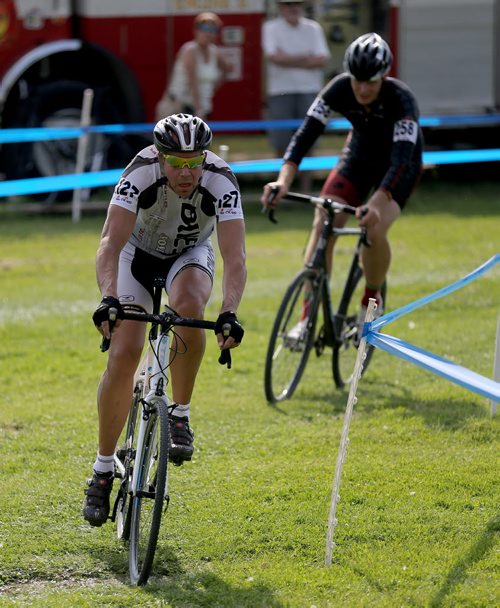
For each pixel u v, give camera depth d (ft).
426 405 63.36
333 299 91.61
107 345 38.75
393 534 44.78
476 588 39.60
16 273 105.29
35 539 44.78
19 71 135.03
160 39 138.72
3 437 58.23
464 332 79.82
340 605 38.55
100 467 44.11
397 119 65.77
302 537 44.70
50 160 140.56
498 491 49.34
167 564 42.50
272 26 133.59
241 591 39.96
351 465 53.21
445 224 130.21
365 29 146.00
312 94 134.82
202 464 53.78
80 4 136.98
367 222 61.93
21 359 74.49
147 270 45.68
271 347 63.36
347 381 69.51
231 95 140.87
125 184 42.45
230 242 42.34
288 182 65.82
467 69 147.02
